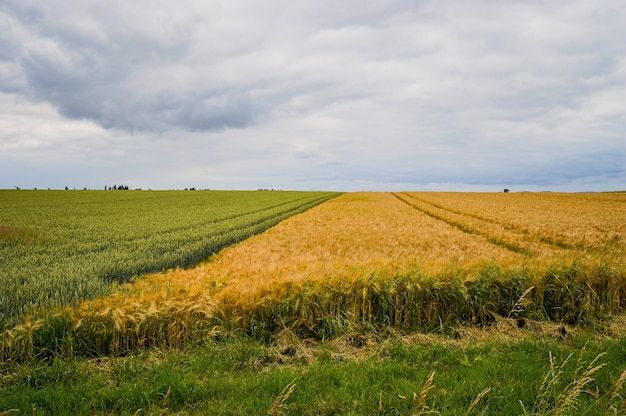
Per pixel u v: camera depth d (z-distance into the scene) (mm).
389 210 45469
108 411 4586
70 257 15805
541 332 7566
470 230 26719
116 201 61938
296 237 21172
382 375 5352
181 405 4676
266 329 7496
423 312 8094
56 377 5496
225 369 5805
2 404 4676
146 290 8102
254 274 9609
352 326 7496
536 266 9422
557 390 4707
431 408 4391
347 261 10969
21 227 25281
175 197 77000
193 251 16875
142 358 6258
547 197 81000
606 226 27375
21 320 7219
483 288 8367
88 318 6672
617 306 8953
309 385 5031
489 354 6102
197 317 7164
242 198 73938
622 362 5785
